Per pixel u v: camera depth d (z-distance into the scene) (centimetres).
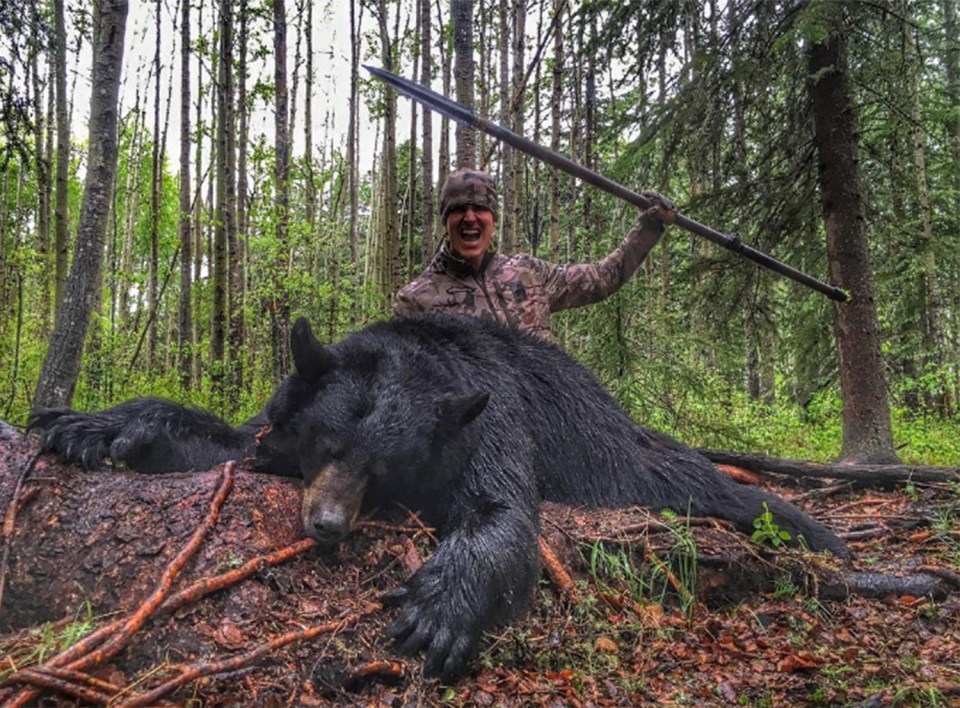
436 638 114
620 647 133
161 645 105
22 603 117
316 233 491
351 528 129
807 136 340
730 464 257
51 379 236
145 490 127
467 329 173
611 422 188
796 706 115
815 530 187
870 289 318
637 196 231
